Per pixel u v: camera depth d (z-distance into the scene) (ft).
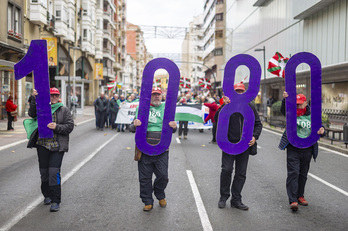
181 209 17.74
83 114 108.27
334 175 27.48
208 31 257.75
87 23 146.92
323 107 84.33
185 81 113.29
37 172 26.17
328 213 17.60
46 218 16.08
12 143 42.01
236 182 18.11
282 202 19.43
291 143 18.08
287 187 18.37
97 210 17.35
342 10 72.08
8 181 23.27
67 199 19.19
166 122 17.52
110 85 97.45
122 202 18.76
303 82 94.17
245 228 15.26
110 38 196.24
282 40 107.45
